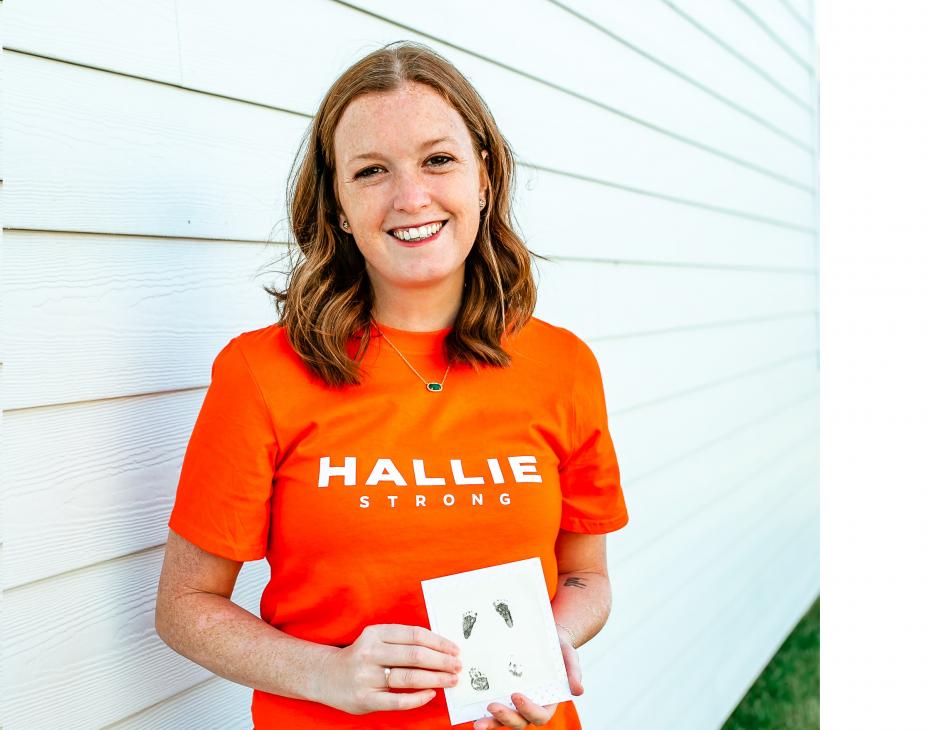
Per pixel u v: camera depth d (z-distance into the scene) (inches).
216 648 39.3
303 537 40.3
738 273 153.4
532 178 87.3
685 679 125.4
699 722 129.1
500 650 40.5
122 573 50.5
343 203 44.0
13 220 44.2
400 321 47.1
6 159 43.8
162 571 42.3
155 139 51.7
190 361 54.5
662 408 119.2
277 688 38.6
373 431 42.4
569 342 51.6
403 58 44.2
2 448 44.2
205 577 41.3
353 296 45.7
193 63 53.8
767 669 163.2
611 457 51.5
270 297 60.7
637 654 109.9
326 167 46.1
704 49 134.7
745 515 156.2
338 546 40.1
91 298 48.3
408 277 43.5
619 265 106.6
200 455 40.5
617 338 105.8
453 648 37.6
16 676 44.9
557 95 92.1
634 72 110.0
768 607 168.4
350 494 40.2
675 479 123.4
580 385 49.4
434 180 42.8
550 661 41.2
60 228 46.4
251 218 58.6
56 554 46.7
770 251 173.6
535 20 88.0
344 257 46.8
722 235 144.7
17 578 44.8
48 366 46.1
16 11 44.1
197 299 54.9
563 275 93.4
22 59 44.5
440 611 39.9
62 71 46.4
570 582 52.8
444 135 42.5
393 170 42.3
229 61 56.3
